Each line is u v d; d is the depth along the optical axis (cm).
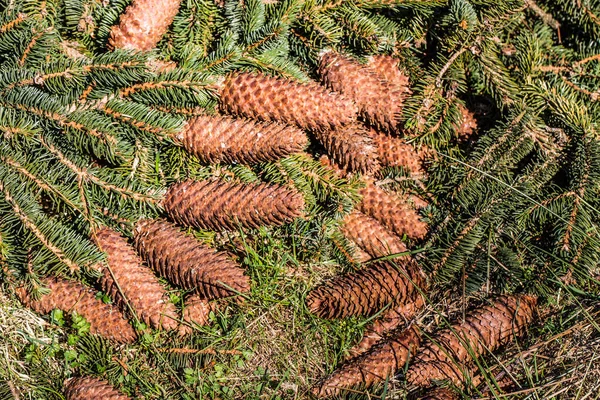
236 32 126
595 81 129
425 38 130
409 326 125
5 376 120
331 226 126
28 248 119
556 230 126
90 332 121
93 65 120
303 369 124
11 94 120
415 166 129
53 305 121
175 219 124
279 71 125
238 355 123
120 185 121
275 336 125
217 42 127
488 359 124
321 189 127
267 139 122
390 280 124
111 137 119
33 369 121
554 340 124
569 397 121
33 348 121
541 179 127
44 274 121
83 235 122
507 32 130
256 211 122
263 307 125
